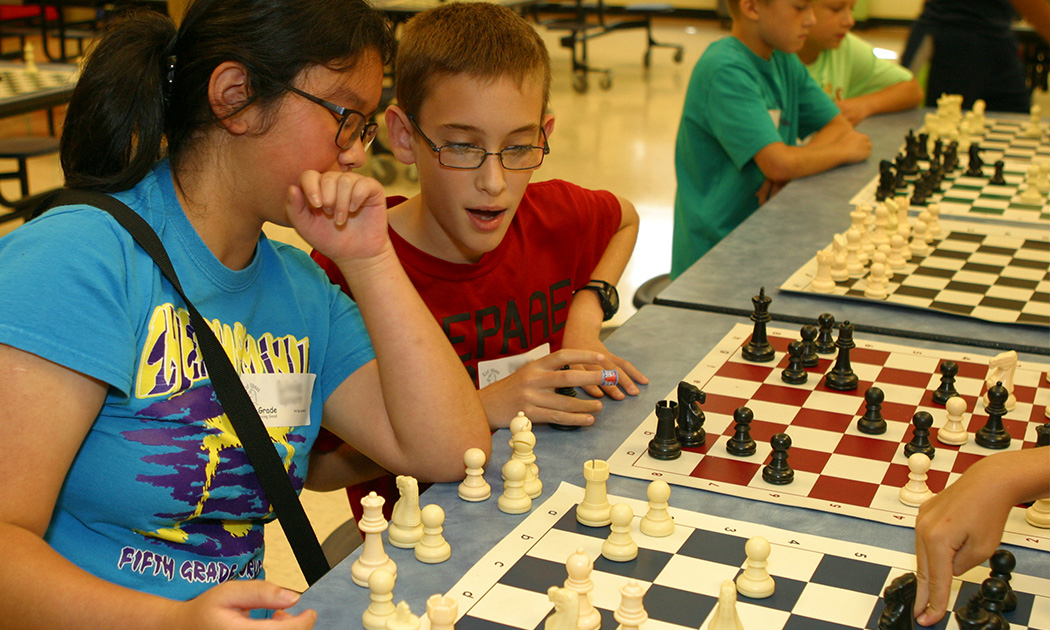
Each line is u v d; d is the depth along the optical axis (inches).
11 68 192.2
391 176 244.4
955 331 75.6
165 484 50.1
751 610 42.8
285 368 57.4
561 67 425.7
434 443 56.6
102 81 50.2
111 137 50.4
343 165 53.8
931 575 41.9
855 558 46.8
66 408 44.8
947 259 92.0
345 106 51.3
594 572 45.7
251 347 55.9
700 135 131.7
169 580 51.7
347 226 55.6
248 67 48.6
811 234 100.8
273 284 58.2
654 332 76.6
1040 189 114.0
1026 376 67.6
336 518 114.3
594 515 49.8
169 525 51.4
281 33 48.5
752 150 123.0
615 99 361.7
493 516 51.4
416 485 49.0
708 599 43.5
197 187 51.9
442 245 76.9
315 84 49.7
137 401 49.4
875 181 121.1
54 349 44.1
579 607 40.9
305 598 44.3
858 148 129.0
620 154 283.0
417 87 69.2
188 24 49.9
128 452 49.4
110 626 40.7
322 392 61.0
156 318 49.8
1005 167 127.3
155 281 50.1
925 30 187.6
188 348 51.2
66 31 374.0
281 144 50.3
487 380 79.3
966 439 58.8
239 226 53.6
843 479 54.4
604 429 61.1
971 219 105.4
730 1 129.8
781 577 45.3
